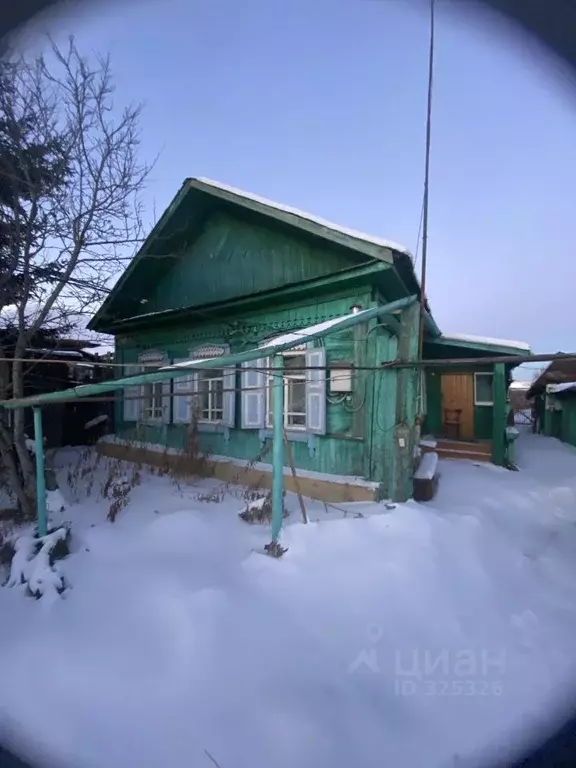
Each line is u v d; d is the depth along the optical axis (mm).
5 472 6758
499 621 3201
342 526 4109
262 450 6801
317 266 6516
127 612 3051
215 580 3375
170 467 7617
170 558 3785
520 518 5703
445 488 6734
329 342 6043
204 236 8297
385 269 5367
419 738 2189
